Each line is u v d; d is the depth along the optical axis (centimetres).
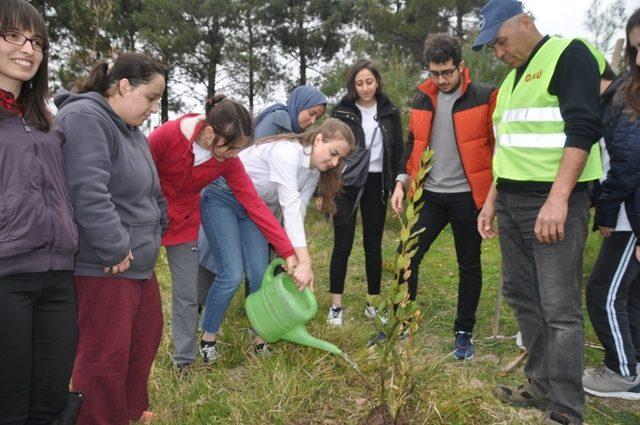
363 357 295
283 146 299
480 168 308
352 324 350
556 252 227
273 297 282
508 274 260
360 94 361
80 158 188
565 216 214
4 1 165
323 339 320
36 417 188
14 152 167
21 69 169
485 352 336
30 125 176
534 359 262
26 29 168
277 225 292
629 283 274
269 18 1961
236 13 1862
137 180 209
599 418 264
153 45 1712
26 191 168
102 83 208
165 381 276
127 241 197
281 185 293
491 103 304
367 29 1883
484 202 308
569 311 230
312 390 267
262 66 1977
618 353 275
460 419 249
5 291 167
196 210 283
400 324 230
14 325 169
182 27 1775
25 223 166
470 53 712
